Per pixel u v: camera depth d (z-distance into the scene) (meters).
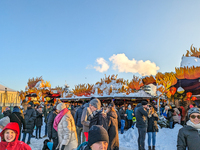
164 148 6.75
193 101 12.80
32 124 7.21
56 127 3.98
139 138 5.68
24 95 21.61
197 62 12.64
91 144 1.70
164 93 13.27
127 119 11.64
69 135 3.74
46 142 4.93
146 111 5.70
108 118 4.38
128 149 6.60
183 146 2.88
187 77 11.82
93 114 4.23
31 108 7.30
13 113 5.19
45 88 23.45
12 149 2.37
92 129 1.76
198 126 2.88
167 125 10.02
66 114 3.96
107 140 1.72
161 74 12.99
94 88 15.41
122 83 14.02
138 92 13.27
